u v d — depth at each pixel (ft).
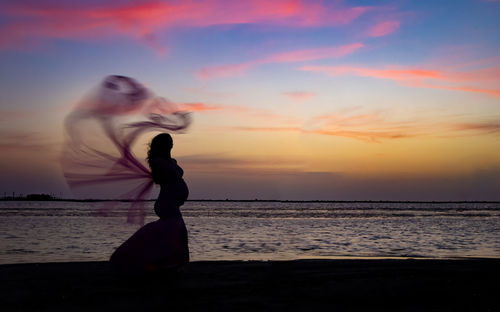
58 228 74.69
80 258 33.17
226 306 11.98
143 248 15.57
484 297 13.58
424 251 41.37
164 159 16.57
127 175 16.96
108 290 14.07
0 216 140.36
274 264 20.48
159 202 16.44
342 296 13.51
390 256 35.50
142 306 11.90
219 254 36.37
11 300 12.59
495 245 49.08
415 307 12.20
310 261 21.65
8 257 33.76
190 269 18.81
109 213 16.79
